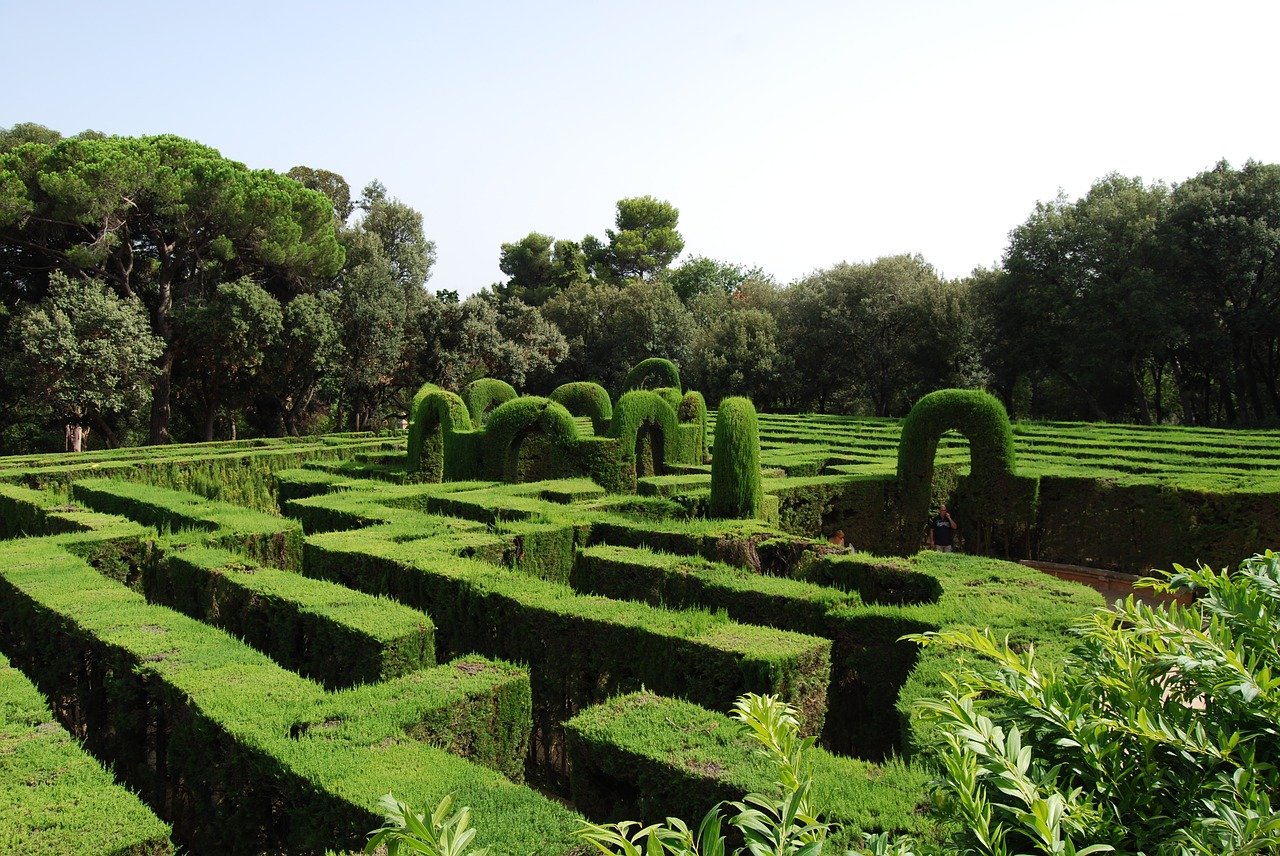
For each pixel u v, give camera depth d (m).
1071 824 2.37
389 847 2.23
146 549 10.78
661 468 18.50
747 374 47.31
